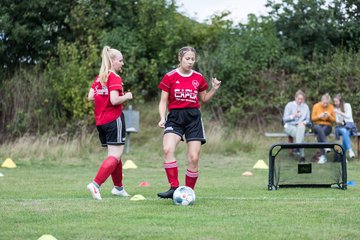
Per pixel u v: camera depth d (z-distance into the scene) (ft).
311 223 46.85
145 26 152.46
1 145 134.72
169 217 49.37
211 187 76.23
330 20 151.02
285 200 60.49
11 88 143.23
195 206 55.57
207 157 123.95
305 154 79.10
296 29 154.61
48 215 50.31
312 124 120.16
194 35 153.99
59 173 100.07
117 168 64.64
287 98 144.05
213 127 138.62
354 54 146.41
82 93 136.36
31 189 73.41
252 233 42.78
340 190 71.87
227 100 145.18
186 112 58.95
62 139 134.82
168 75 59.11
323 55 151.74
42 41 148.87
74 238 41.34
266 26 151.74
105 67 61.77
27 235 42.27
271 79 146.30
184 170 107.04
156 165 115.85
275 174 73.92
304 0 152.25
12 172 101.60
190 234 42.42
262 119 144.46
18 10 148.87
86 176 94.07
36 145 127.34
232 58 146.10
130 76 143.33
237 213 51.60
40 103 142.20
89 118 137.08
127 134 128.77
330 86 143.43
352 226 45.70
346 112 119.44
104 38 144.66
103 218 48.91
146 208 54.19
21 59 152.56
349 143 117.80
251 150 130.00
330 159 78.02
